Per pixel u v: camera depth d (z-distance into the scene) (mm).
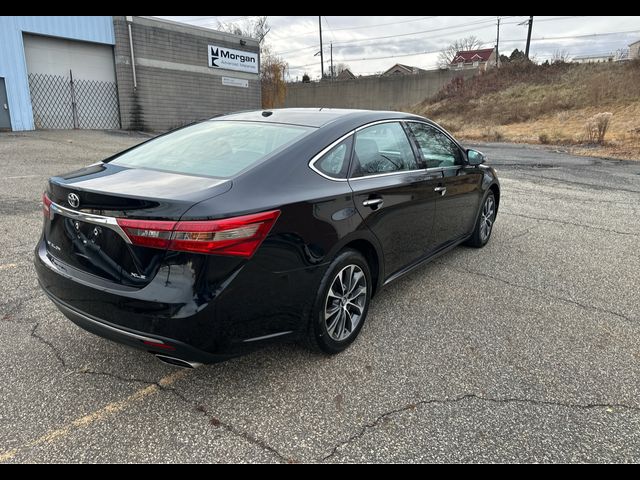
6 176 8273
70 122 16938
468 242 5242
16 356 2863
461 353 3057
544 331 3377
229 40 21359
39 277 2797
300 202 2551
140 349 2352
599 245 5492
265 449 2203
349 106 47125
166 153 3035
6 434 2230
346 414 2447
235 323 2328
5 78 14789
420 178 3678
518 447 2248
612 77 29734
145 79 18406
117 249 2334
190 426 2334
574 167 12703
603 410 2516
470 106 34031
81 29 16344
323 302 2758
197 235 2166
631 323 3533
